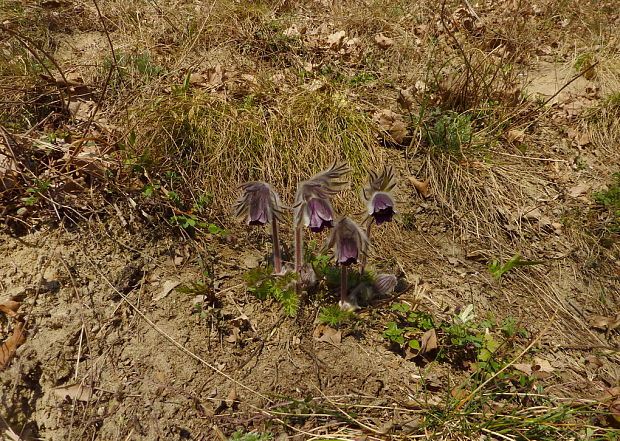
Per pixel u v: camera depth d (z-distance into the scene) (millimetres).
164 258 812
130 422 686
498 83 1138
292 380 728
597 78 1243
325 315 756
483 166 989
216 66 1070
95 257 789
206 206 880
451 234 914
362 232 706
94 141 877
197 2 1283
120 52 1074
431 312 805
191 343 742
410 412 713
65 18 1162
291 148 935
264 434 686
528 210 952
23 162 826
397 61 1202
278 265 788
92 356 721
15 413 679
